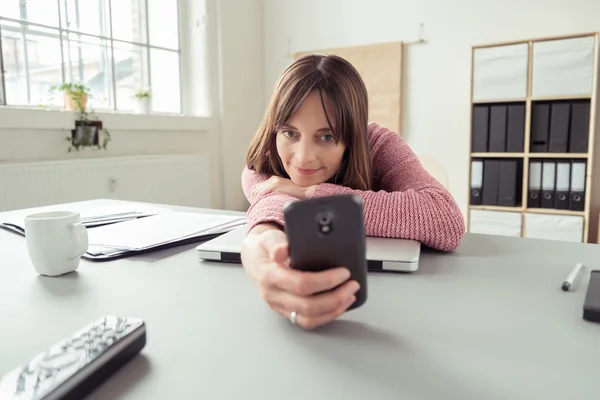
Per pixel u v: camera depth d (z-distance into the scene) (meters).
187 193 2.98
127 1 2.86
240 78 3.49
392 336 0.42
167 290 0.55
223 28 3.29
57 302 0.51
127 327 0.38
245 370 0.36
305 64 0.76
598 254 0.70
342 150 0.78
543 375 0.35
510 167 2.62
